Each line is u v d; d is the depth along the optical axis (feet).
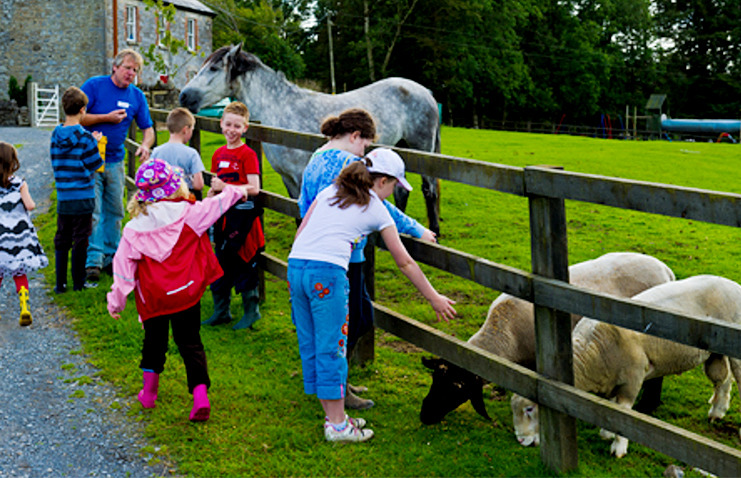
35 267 18.31
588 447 13.33
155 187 13.08
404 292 22.93
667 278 16.51
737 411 15.15
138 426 13.55
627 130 170.81
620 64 196.54
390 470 12.10
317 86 164.04
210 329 18.85
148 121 23.21
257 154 20.10
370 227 12.29
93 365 16.20
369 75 167.22
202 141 65.00
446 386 13.30
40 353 16.90
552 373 11.44
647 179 50.72
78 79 107.65
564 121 195.21
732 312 14.03
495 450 12.82
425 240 13.89
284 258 26.11
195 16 125.49
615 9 202.28
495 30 168.25
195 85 24.49
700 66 216.33
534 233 11.41
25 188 18.57
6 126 92.22
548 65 190.80
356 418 13.55
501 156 62.44
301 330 12.85
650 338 13.60
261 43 152.66
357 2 170.71
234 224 18.33
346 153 13.08
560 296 10.94
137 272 13.24
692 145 93.20
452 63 161.48
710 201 9.15
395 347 18.33
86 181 20.59
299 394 14.94
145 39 114.32
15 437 13.04
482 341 14.51
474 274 12.51
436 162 13.32
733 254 29.07
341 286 12.27
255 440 12.99
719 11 218.59
